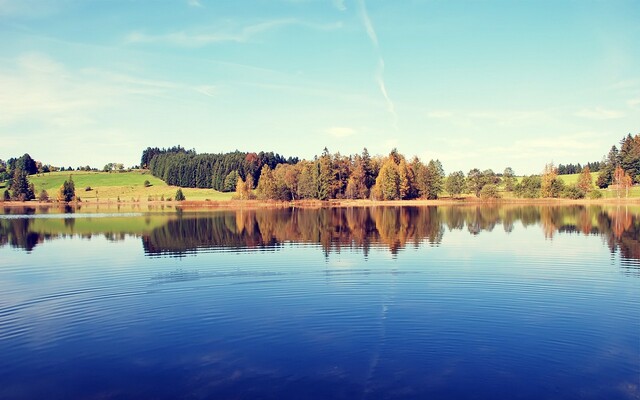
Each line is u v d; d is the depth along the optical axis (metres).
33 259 39.88
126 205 142.00
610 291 27.08
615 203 124.88
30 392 15.91
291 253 41.50
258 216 88.06
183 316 23.41
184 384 16.28
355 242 48.53
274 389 15.79
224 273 33.09
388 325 21.67
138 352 19.00
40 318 23.45
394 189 147.62
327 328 21.39
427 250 42.47
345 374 16.80
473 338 19.95
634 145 161.25
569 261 36.31
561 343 19.34
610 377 16.39
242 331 21.16
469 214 88.88
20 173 163.12
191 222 74.75
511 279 30.23
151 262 37.78
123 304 25.64
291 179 155.75
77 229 64.56
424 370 17.05
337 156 164.88
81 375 17.08
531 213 89.38
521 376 16.53
